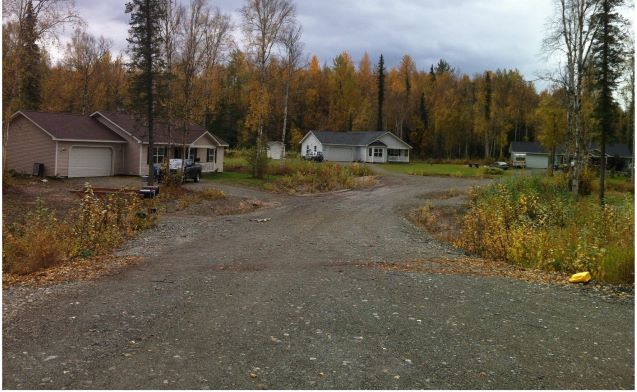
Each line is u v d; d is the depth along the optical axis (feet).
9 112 81.00
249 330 20.06
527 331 20.56
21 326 20.03
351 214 75.51
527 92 287.69
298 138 245.04
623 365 17.04
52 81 188.14
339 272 32.45
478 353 17.95
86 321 20.83
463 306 24.31
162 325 20.52
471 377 15.84
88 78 208.33
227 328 20.26
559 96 130.93
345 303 24.40
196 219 66.33
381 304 24.35
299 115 278.87
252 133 219.41
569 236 40.40
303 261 36.94
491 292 27.45
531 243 38.40
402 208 83.46
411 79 327.06
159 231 54.44
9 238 34.71
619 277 30.71
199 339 18.90
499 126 268.00
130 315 21.81
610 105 96.12
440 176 148.87
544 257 36.29
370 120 286.46
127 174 113.91
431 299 25.59
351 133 224.12
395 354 17.70
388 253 42.80
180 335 19.31
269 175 123.34
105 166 111.04
